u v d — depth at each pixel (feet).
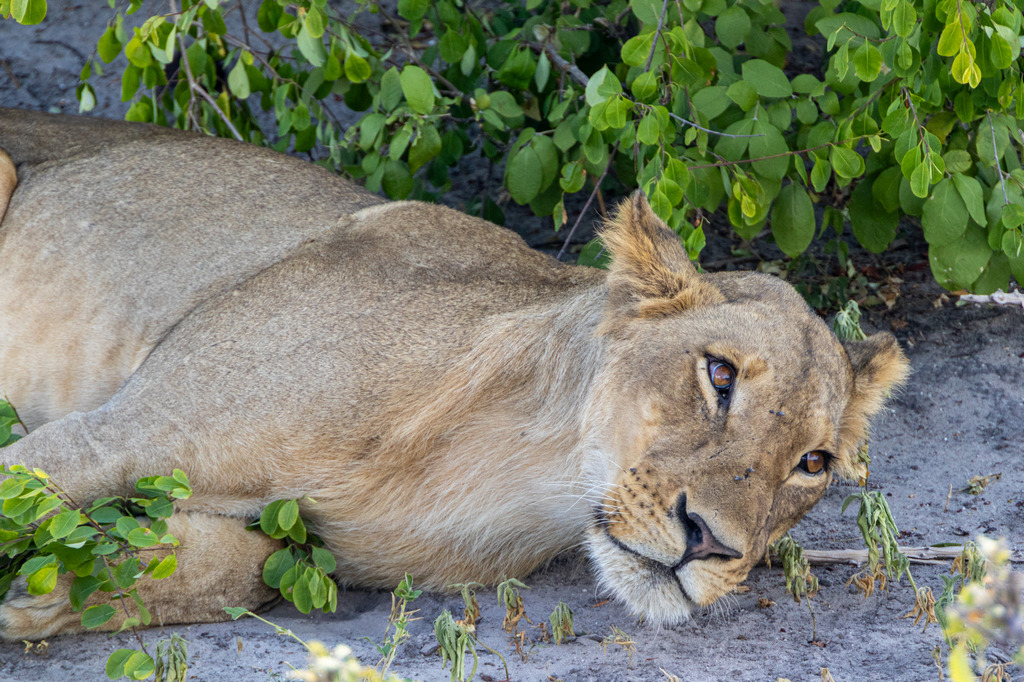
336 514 20.97
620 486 18.81
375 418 20.52
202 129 33.63
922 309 34.01
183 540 19.54
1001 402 29.76
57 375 24.84
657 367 19.54
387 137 32.40
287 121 32.07
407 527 21.29
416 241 23.07
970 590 10.42
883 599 21.40
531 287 22.41
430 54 33.55
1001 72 26.81
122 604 18.61
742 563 18.19
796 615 20.77
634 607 18.66
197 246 24.41
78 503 19.75
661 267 20.58
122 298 24.36
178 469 18.75
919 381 30.71
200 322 21.77
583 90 31.01
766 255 36.76
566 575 22.74
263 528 20.03
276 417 20.24
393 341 21.02
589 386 20.56
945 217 27.53
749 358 19.03
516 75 30.60
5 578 18.45
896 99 26.32
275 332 21.21
